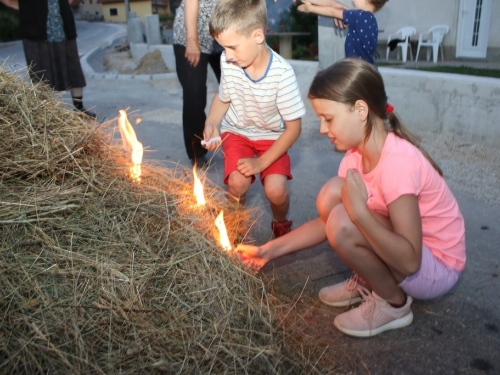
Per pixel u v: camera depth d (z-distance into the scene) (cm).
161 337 171
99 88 915
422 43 1011
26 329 161
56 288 173
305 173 428
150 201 217
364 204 190
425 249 215
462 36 1009
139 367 160
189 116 431
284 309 229
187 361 168
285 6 1307
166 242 203
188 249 202
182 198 234
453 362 205
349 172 196
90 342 163
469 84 462
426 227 218
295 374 185
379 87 198
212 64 459
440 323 229
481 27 978
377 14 1113
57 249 182
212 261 204
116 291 179
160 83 942
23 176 207
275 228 304
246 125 294
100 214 201
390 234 191
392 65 958
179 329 175
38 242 182
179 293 188
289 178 291
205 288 192
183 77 426
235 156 286
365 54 446
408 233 194
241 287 201
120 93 849
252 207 351
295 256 289
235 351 177
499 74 726
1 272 170
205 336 177
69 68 616
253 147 299
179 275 193
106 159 233
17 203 188
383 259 198
